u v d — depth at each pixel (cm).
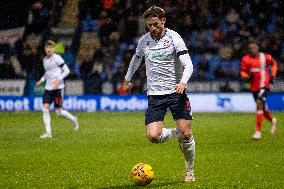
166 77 2417
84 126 5428
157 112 2430
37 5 8750
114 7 8681
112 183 2519
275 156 3359
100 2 8769
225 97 7181
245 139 4291
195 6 8594
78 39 8381
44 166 3041
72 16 8769
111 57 8019
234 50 8056
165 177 2659
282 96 7194
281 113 6756
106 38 8300
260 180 2577
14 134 4819
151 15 2336
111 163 3136
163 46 2389
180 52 2353
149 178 2398
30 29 8612
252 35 8300
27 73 7856
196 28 8444
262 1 8694
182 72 2433
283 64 7594
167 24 8500
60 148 3828
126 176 2703
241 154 3450
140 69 7494
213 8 8606
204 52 8069
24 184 2523
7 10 8756
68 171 2867
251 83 4506
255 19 8600
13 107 7412
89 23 8569
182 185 2439
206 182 2516
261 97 4359
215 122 5700
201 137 4428
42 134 4812
